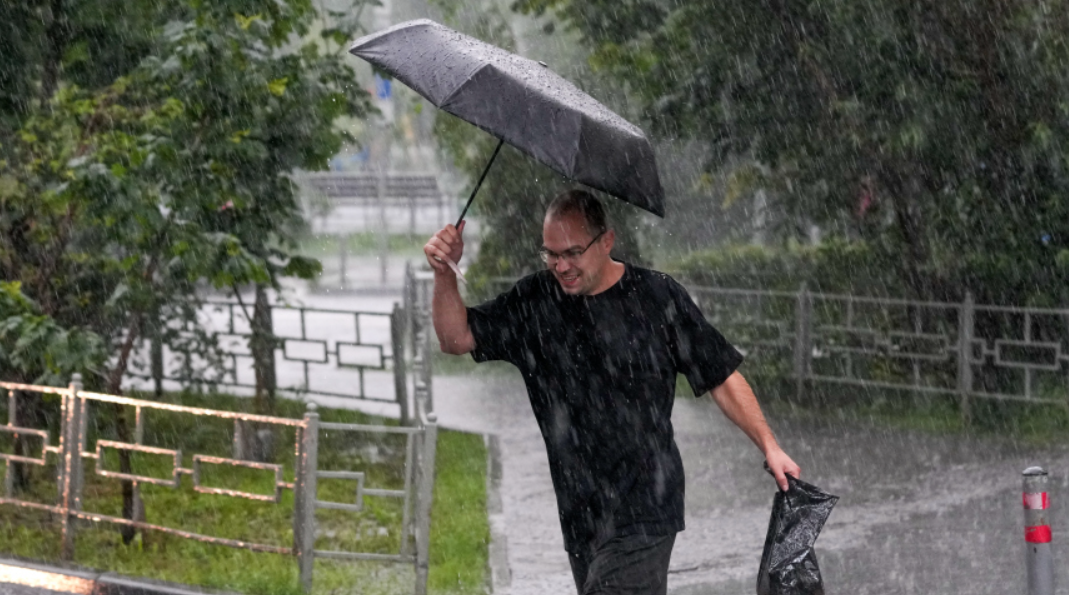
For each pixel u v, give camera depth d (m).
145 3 21.73
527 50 39.62
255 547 16.38
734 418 9.45
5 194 21.00
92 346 19.42
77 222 20.61
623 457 9.20
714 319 32.28
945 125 26.41
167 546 18.73
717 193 40.19
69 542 17.48
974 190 27.12
